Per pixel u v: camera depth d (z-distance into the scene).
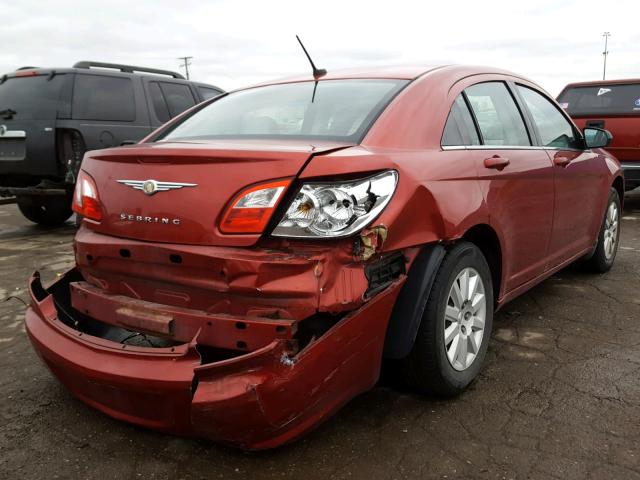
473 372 3.01
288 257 2.17
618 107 8.93
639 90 8.84
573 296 4.55
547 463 2.38
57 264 5.79
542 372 3.21
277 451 2.48
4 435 2.63
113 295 2.53
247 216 2.19
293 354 2.13
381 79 3.09
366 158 2.31
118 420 2.65
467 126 3.11
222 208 2.22
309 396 2.14
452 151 2.88
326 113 2.86
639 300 4.45
